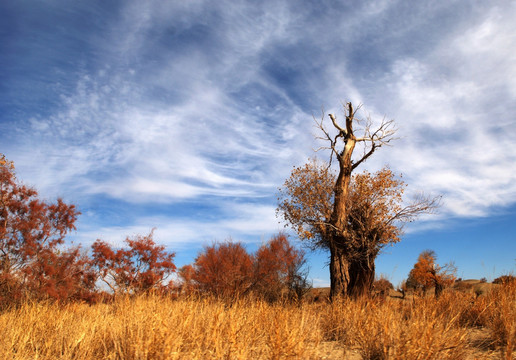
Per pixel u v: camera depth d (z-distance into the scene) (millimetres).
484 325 7188
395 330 5656
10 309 11203
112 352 5734
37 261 13781
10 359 5777
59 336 6672
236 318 6656
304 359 5156
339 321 7156
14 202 14258
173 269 16859
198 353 4953
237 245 19156
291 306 8617
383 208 17875
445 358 4820
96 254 15836
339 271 16719
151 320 5723
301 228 18406
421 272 20500
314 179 19141
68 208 15266
